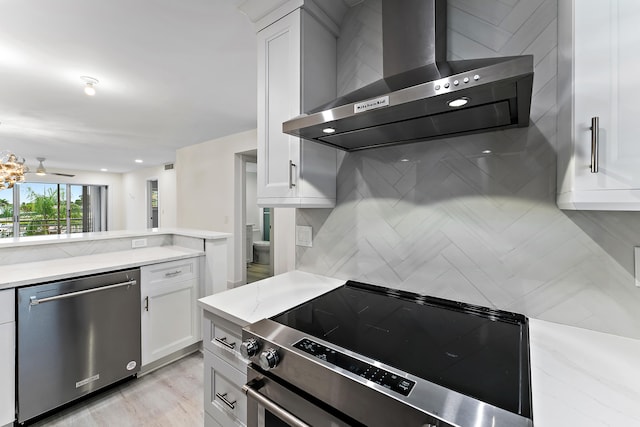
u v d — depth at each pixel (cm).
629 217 91
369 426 69
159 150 523
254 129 389
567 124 81
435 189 125
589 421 57
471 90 76
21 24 160
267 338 91
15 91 250
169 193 663
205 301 124
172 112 312
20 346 151
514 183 108
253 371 98
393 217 137
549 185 101
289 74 135
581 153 73
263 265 606
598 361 78
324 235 161
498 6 109
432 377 71
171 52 193
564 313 100
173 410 175
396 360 79
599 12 70
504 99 82
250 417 101
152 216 741
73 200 769
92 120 337
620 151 68
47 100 271
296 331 95
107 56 197
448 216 122
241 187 438
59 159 596
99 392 190
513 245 108
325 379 77
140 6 148
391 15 119
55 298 161
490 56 110
